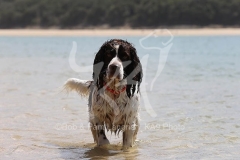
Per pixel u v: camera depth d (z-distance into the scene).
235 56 27.44
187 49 34.94
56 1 89.88
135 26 78.00
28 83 15.86
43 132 9.05
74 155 7.49
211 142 8.22
